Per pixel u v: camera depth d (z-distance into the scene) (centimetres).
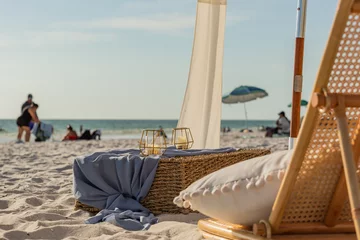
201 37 687
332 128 280
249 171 311
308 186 299
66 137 2195
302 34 523
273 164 305
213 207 323
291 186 287
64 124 5791
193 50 688
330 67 261
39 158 1150
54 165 979
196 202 327
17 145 1727
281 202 293
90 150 1492
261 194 305
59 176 796
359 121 283
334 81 272
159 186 498
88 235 424
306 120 270
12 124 4853
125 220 457
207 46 684
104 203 505
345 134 262
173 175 495
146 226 450
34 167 938
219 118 678
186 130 658
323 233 314
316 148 287
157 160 498
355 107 270
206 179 328
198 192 322
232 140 2094
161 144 530
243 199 310
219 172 327
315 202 306
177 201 332
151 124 6444
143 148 532
